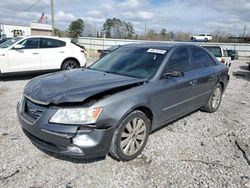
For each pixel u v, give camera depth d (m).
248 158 3.57
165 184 2.91
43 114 2.93
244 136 4.42
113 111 2.98
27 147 3.60
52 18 25.42
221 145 4.00
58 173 3.03
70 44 9.92
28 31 41.91
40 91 3.17
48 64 9.27
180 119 5.12
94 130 2.86
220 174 3.16
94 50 40.56
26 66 8.81
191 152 3.70
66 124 2.81
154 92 3.55
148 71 3.83
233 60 30.36
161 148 3.77
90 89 3.08
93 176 3.00
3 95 6.52
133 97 3.24
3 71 8.42
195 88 4.59
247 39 56.16
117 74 3.93
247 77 12.94
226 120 5.25
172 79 3.96
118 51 4.73
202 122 5.03
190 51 4.76
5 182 2.82
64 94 2.97
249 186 2.93
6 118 4.73
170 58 4.07
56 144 2.87
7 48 8.45
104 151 3.01
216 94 5.62
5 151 3.47
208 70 5.10
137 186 2.85
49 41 9.38
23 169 3.07
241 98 7.48
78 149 2.83
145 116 3.48
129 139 3.30
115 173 3.08
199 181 3.00
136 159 3.43
